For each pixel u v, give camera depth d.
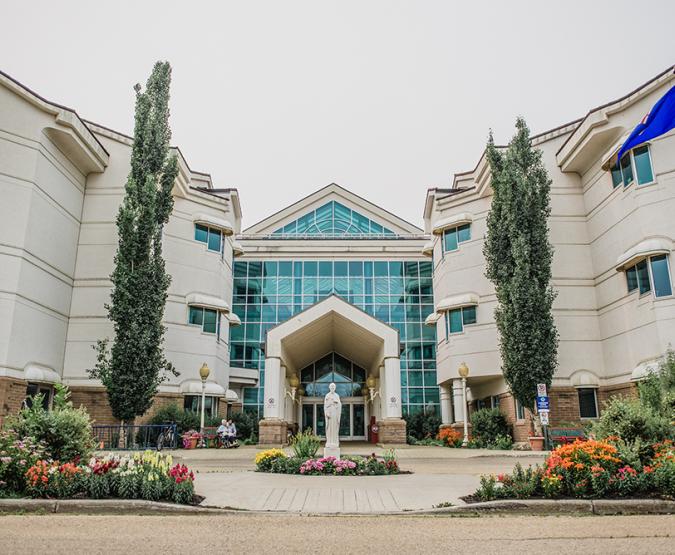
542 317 22.55
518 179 23.44
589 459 9.75
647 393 16.55
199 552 6.34
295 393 33.53
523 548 6.54
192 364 28.50
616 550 6.39
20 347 21.61
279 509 9.28
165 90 24.44
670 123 17.89
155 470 9.71
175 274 28.80
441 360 30.94
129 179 23.00
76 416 11.30
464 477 13.10
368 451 22.97
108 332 25.70
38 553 6.20
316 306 25.05
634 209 21.92
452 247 30.02
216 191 32.91
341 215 41.53
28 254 22.19
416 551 6.44
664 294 20.48
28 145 22.58
